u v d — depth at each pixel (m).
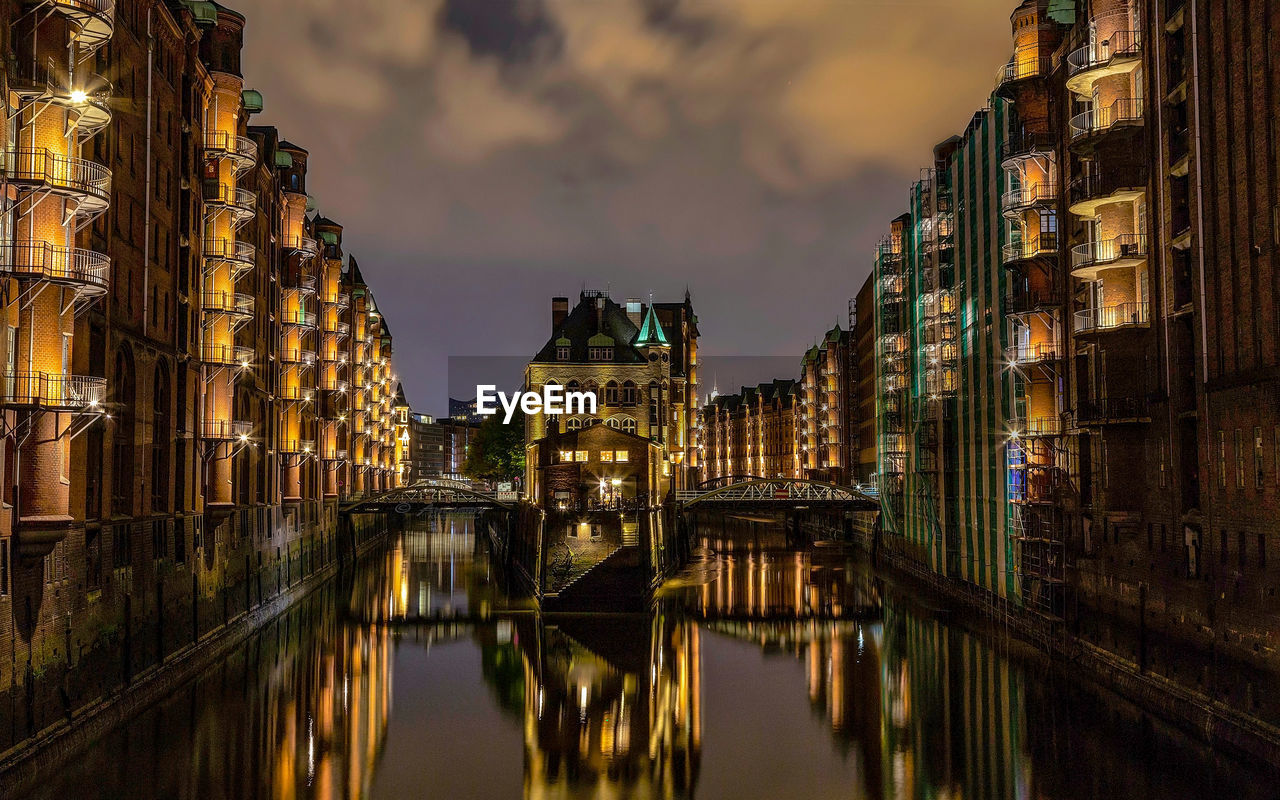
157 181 40.56
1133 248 36.94
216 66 49.62
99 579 32.34
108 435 33.38
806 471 136.00
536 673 43.38
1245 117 29.38
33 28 27.89
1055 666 42.00
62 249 27.78
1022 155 45.09
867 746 32.25
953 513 62.31
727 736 33.69
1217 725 29.17
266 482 57.81
